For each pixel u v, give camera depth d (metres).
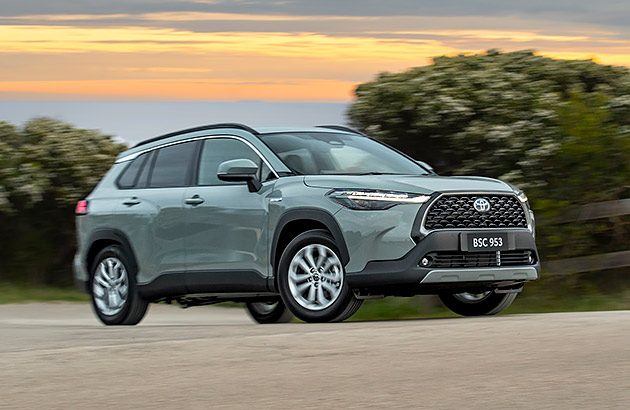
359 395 5.17
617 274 13.16
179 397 5.29
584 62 15.05
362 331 7.72
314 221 9.77
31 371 6.24
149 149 11.62
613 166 13.16
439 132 14.30
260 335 7.68
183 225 10.73
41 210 17.47
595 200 13.22
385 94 14.52
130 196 11.45
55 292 16.75
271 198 9.98
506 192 9.72
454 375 5.67
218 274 10.38
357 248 9.31
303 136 10.70
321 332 7.74
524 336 7.16
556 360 6.06
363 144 10.95
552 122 13.64
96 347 7.18
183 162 11.10
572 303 12.72
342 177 9.75
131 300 11.30
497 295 10.73
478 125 13.96
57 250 17.59
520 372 5.68
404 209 9.23
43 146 17.16
